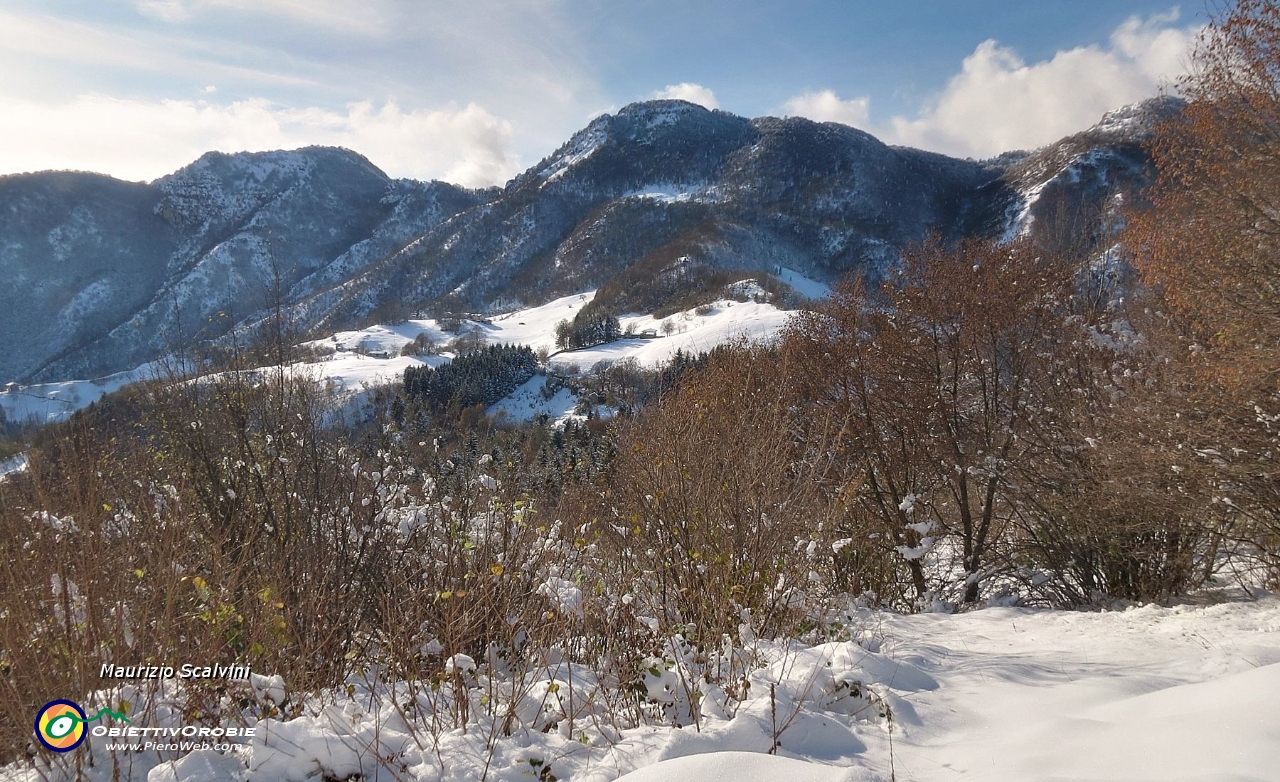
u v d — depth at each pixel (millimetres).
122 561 3592
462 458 6875
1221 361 8992
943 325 11219
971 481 11555
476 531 5031
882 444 11508
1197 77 10039
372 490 5852
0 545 3182
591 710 3533
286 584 4359
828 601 6660
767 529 5855
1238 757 2562
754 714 3297
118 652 3066
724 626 4652
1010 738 3217
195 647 3432
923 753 3105
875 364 11367
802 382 11305
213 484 5488
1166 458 9102
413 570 5094
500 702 3500
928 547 9453
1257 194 9289
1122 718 3340
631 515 5969
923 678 4332
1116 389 10930
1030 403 11305
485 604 4277
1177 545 9945
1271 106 9102
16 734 2732
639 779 2605
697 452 6188
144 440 5695
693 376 9961
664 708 3568
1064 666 4848
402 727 3152
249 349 6242
